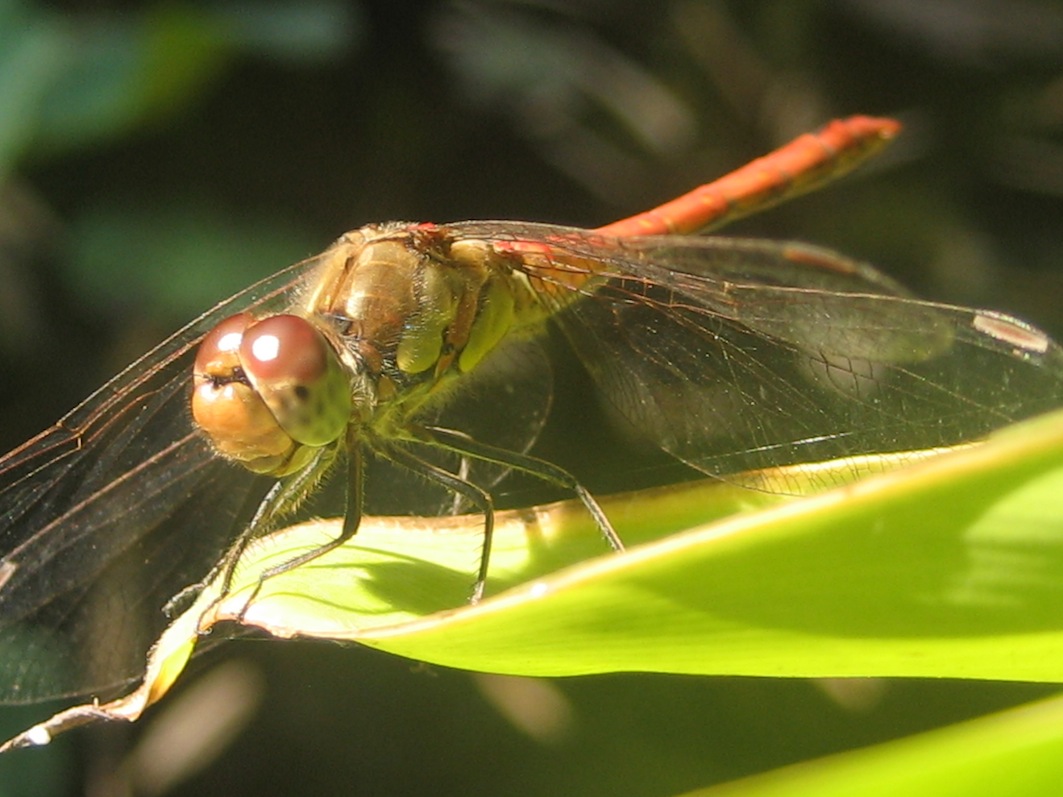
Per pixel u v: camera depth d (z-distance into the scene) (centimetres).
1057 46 20
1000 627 10
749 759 13
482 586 11
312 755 15
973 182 20
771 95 18
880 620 10
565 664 10
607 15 19
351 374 12
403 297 12
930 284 19
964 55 20
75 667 12
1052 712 8
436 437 12
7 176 15
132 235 15
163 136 16
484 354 13
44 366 16
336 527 12
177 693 15
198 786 15
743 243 13
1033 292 19
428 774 14
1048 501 10
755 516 10
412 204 18
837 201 19
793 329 12
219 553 12
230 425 12
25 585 12
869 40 20
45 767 14
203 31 15
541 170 19
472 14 19
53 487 12
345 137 17
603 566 10
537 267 13
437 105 18
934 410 12
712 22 18
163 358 12
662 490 11
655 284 13
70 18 15
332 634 10
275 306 12
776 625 10
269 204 16
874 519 10
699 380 13
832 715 13
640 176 19
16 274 16
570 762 13
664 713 13
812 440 12
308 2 16
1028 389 12
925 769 8
